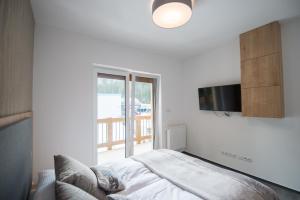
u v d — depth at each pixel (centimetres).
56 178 113
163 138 347
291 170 219
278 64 213
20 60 121
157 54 335
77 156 235
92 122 251
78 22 212
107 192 124
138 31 240
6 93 86
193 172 155
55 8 182
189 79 369
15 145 86
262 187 135
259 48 230
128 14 198
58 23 212
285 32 222
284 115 223
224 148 302
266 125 245
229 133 294
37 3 172
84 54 244
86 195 91
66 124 227
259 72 230
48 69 214
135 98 314
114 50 274
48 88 214
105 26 224
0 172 61
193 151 361
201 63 342
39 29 209
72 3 175
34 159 203
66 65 228
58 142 220
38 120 207
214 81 317
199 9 192
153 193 122
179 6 161
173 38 266
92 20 209
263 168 247
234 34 258
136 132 318
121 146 294
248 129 266
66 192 86
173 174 151
